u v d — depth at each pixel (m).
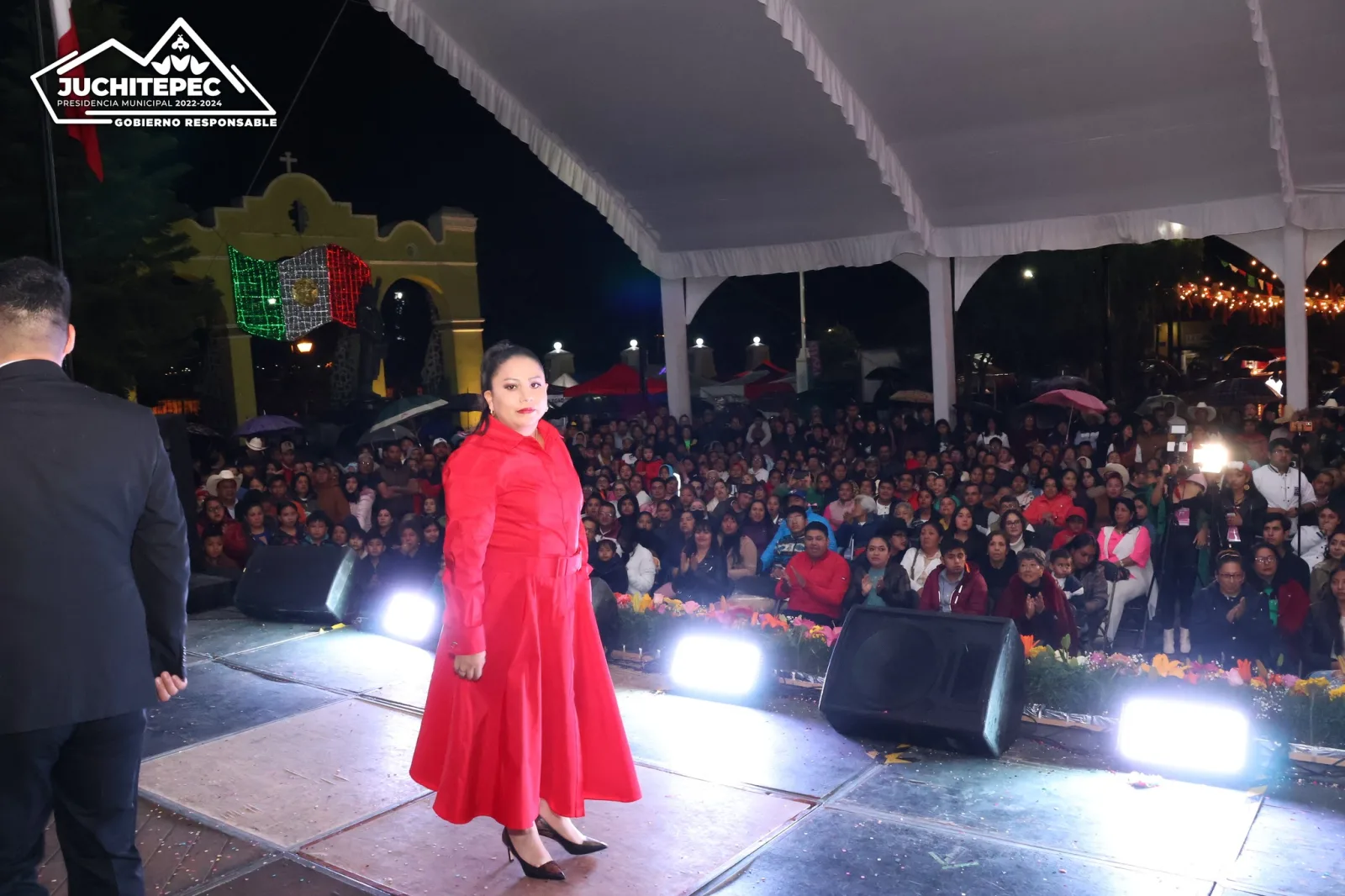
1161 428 10.88
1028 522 8.13
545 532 2.84
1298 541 6.42
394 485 11.08
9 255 13.41
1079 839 3.05
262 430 15.30
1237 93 9.45
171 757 3.92
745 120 11.05
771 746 3.85
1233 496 7.33
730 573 8.02
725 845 3.09
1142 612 7.34
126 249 14.34
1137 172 10.77
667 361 14.91
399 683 4.74
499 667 2.81
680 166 12.23
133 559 2.21
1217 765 3.42
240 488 11.12
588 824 3.26
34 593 2.00
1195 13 8.65
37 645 2.00
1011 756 3.69
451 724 2.86
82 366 14.48
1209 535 6.81
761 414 15.88
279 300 19.44
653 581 8.15
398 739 4.04
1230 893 2.72
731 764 3.70
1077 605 6.54
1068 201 11.49
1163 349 31.12
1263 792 3.32
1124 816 3.19
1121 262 24.42
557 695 2.87
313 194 19.80
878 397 20.25
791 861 2.98
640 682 4.64
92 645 2.06
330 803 3.48
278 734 4.14
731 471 11.20
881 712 3.77
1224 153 10.21
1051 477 8.72
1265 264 11.09
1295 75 9.09
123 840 2.21
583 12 9.59
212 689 4.71
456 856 3.08
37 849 2.13
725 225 13.38
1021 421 14.02
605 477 10.44
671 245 14.09
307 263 19.72
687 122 11.24
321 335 24.61
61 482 2.04
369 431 14.70
